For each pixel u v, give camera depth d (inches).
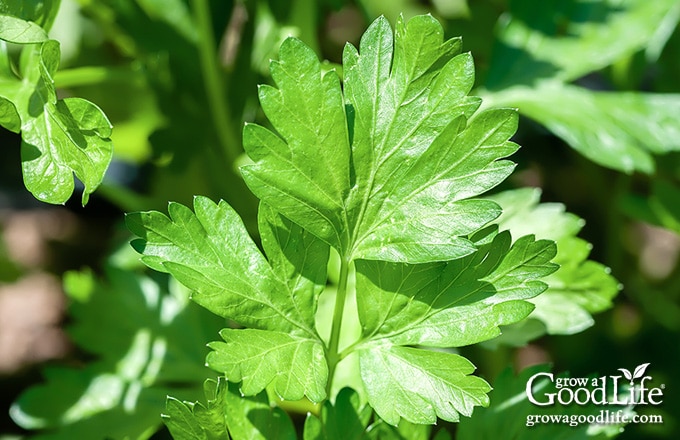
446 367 13.1
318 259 13.3
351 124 13.2
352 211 13.2
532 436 14.8
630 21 19.0
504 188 23.2
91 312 18.1
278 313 13.2
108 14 19.8
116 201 20.6
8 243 32.0
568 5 19.2
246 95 19.5
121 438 17.0
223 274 13.0
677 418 20.3
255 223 19.6
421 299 13.3
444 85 13.2
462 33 21.8
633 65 22.2
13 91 13.6
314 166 13.1
